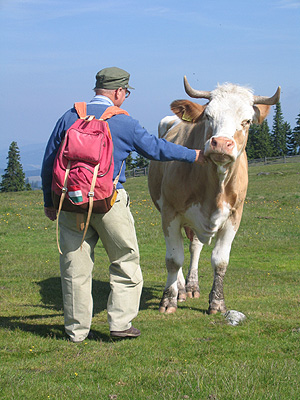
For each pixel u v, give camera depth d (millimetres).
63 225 5055
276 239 16375
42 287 8500
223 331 5723
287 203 26281
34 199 27781
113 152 5012
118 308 5191
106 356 4684
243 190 7039
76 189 4602
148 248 14898
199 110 6500
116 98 5383
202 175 6613
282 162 57594
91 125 4797
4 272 10070
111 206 4848
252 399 3699
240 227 18328
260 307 7242
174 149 5355
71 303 5066
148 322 6121
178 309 7152
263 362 4605
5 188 86000
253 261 13102
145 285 9297
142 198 28344
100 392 3828
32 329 5586
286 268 12094
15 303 7262
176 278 7078
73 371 4277
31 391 3816
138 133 5141
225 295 8305
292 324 6035
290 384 4047
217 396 3754
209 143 5523
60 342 5102
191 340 5316
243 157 7168
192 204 6887
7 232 16516
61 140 5051
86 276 5082
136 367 4410
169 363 4562
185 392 3842
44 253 13250
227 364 4562
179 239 7141
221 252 7008
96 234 5238
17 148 86625
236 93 6227
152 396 3766
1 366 4332
